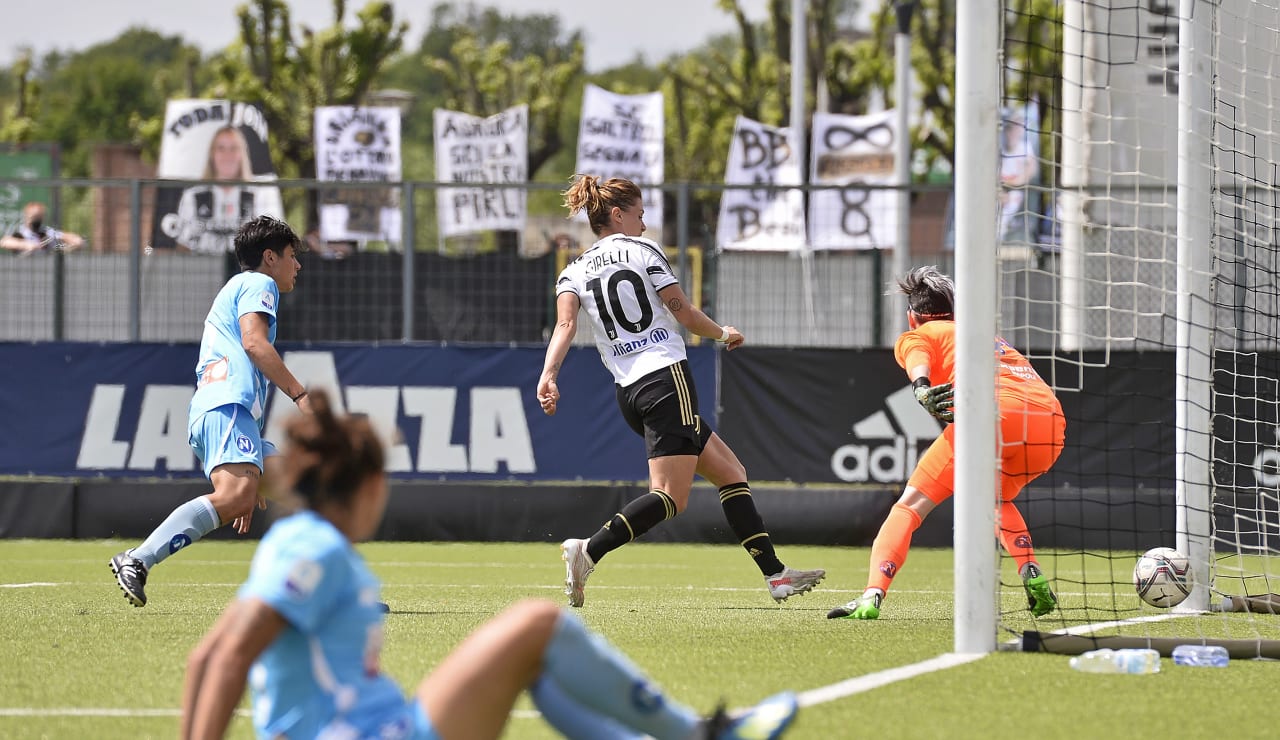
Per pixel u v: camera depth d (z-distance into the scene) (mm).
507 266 46844
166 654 19375
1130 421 43062
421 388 44594
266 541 9266
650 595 29875
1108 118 26688
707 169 146000
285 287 25062
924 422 44031
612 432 44500
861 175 67438
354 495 9469
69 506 45625
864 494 45031
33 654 19344
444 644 20234
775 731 10531
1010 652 19422
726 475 25109
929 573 36969
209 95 131000
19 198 73562
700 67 150250
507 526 45406
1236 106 28703
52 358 44375
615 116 66375
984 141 18469
